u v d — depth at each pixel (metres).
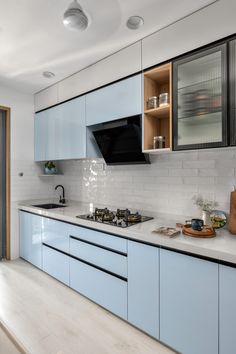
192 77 1.86
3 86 3.24
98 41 2.17
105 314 2.14
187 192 2.23
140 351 1.72
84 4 1.68
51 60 2.52
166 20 1.88
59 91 3.07
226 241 1.60
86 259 2.30
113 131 2.36
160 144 2.11
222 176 2.01
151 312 1.77
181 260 1.58
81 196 3.38
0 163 3.31
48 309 2.21
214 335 1.44
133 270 1.88
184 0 1.66
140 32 2.04
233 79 1.62
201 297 1.49
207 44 1.74
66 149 2.97
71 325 1.99
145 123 2.15
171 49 1.94
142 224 2.13
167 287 1.66
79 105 2.77
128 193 2.75
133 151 2.37
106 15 1.80
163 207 2.41
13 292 2.51
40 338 1.84
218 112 1.73
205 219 1.96
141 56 2.14
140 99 2.15
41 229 2.93
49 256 2.79
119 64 2.32
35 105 3.55
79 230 2.37
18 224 3.41
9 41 2.16
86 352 1.71
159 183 2.44
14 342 1.80
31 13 1.78
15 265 3.18
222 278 1.40
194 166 2.18
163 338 1.71
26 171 3.49
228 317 1.38
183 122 1.91
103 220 2.26
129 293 1.91
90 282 2.26
